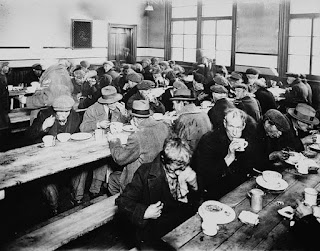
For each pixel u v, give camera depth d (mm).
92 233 3113
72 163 2924
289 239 1912
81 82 7074
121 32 12180
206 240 1896
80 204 3773
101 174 3900
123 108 4324
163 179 2279
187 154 2119
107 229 3182
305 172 2912
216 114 4309
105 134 3816
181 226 2041
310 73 8312
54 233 2578
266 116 3283
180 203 2439
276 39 8812
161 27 12117
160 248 2277
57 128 3881
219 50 10359
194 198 2656
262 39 9117
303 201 2355
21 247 2387
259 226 2047
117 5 11719
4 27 9336
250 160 3141
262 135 3367
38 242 2457
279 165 3137
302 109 3750
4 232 3121
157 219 2361
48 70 5883
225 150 2916
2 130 5066
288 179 2791
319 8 7875
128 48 12453
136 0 12141
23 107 6258
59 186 3975
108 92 4117
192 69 10398
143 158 2791
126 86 7102
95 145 3436
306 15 8141
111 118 4250
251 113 4637
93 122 4090
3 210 3576
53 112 3875
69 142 3527
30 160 2988
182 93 4035
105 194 3965
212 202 2268
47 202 3568
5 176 2627
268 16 8891
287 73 8672
